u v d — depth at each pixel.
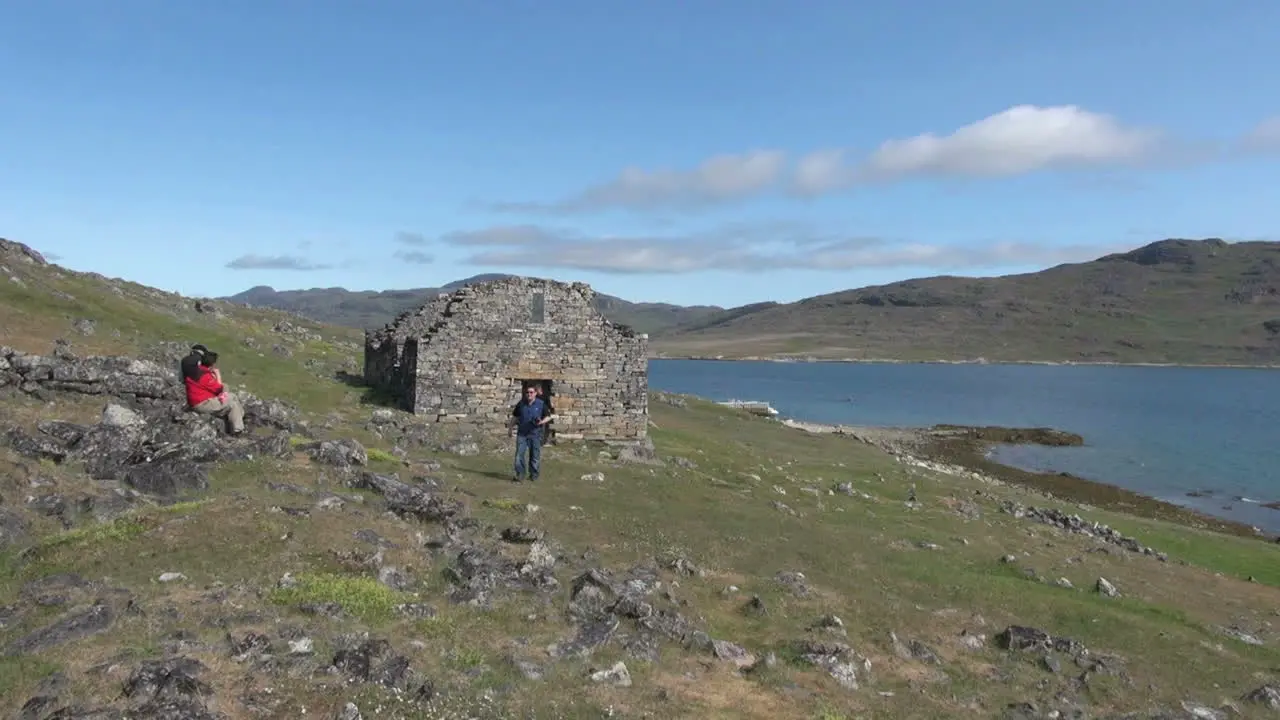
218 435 21.80
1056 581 26.62
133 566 13.57
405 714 10.14
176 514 16.11
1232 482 72.50
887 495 41.69
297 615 12.46
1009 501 45.72
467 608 14.23
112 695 9.56
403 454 28.14
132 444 19.27
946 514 37.50
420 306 44.22
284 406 31.39
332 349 68.75
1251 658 21.84
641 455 36.16
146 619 11.61
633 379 39.88
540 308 38.78
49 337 36.50
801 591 19.95
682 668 13.75
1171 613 24.72
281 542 15.35
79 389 23.52
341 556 15.06
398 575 14.93
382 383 44.66
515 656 12.48
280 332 71.81
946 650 18.05
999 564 28.12
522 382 38.75
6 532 14.15
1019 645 18.75
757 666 14.41
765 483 36.78
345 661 10.98
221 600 12.59
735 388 191.12
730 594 18.84
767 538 24.94
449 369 37.47
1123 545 38.94
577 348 39.22
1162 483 71.62
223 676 10.30
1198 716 16.52
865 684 14.99
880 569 24.05
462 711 10.49
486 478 27.12
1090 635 21.00
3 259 50.19
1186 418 128.75
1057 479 68.88
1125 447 93.44
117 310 48.72
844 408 139.25
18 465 16.61
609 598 16.08
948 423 116.56
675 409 70.12
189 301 67.94
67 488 16.58
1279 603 29.75
